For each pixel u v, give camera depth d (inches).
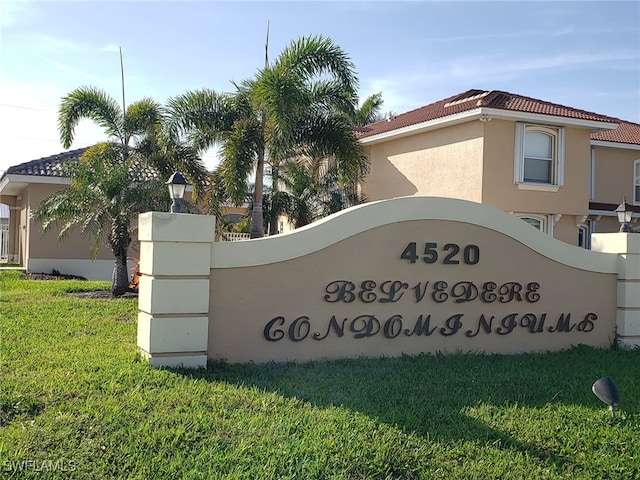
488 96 716.0
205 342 295.1
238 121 589.6
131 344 332.5
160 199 565.0
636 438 233.5
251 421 223.3
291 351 321.4
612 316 407.2
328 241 328.5
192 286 292.4
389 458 201.9
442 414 244.7
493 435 227.8
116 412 223.0
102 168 570.6
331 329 330.0
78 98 621.9
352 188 868.6
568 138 735.1
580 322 396.5
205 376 279.3
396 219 344.5
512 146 702.5
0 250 1263.5
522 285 377.7
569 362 350.3
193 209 597.3
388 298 342.0
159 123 603.2
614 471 207.3
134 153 639.1
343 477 187.3
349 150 618.2
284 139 569.6
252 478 183.5
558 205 729.0
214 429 215.6
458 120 708.0
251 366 302.4
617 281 408.8
